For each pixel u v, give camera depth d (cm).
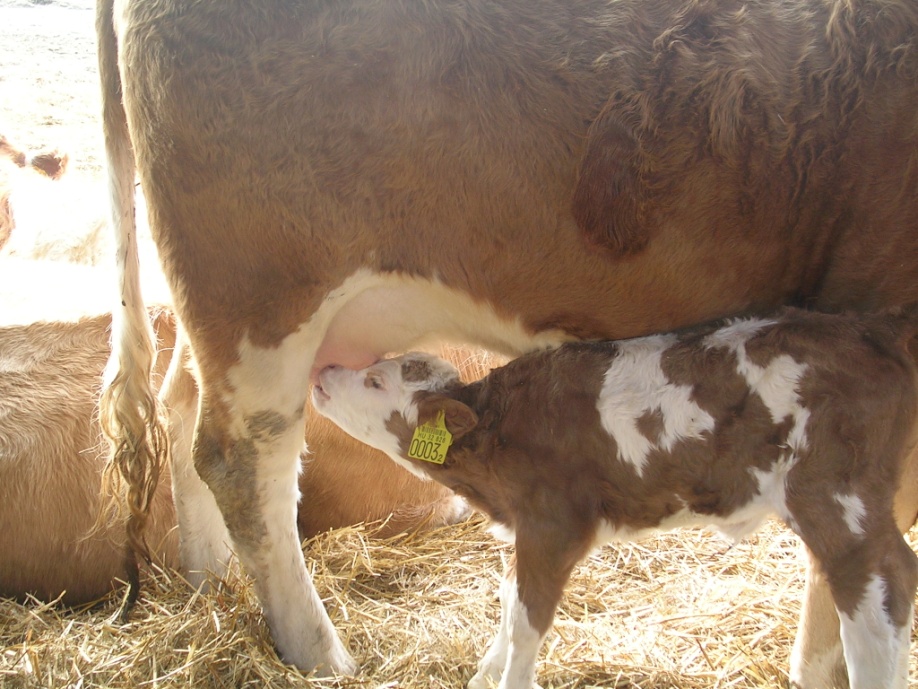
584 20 177
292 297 186
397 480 243
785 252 182
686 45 176
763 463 179
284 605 202
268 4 176
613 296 186
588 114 177
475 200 180
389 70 176
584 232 180
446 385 202
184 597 222
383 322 195
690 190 178
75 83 463
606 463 186
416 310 193
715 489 182
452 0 176
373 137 178
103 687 195
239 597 210
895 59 174
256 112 178
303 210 181
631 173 177
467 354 237
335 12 176
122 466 205
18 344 226
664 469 183
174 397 219
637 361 186
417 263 186
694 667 203
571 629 212
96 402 227
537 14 177
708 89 175
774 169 177
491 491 198
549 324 191
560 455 188
